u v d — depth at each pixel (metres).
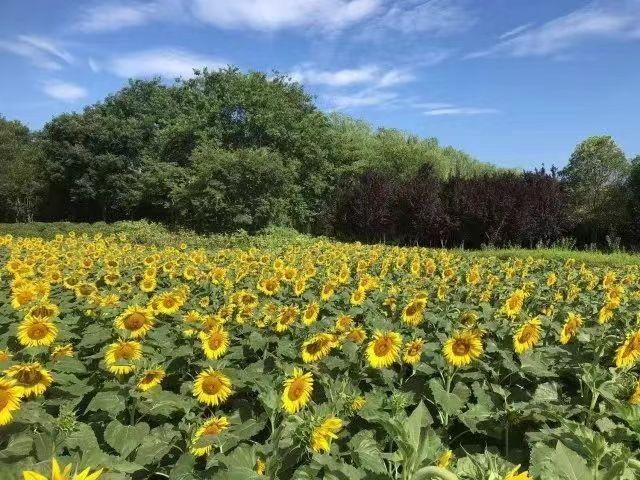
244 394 4.14
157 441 3.29
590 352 4.36
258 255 13.81
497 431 3.40
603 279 9.93
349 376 4.05
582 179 30.55
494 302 7.43
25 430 2.75
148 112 47.25
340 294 7.56
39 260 10.87
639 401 3.20
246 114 34.62
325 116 37.69
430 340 4.82
